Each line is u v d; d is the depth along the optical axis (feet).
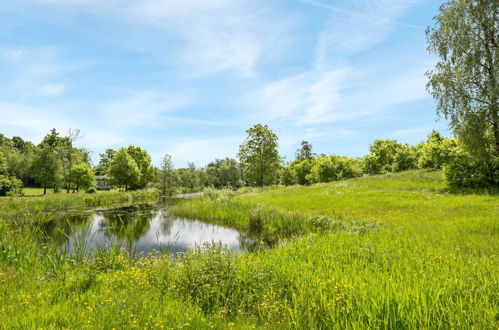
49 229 58.80
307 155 334.44
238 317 16.69
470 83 75.92
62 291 18.57
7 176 164.04
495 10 72.90
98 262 27.99
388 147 176.14
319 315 15.74
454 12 76.48
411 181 101.96
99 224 67.67
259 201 90.58
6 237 30.76
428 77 83.41
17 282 20.79
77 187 180.24
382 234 35.01
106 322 13.34
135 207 107.45
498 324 13.14
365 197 78.59
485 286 16.61
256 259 26.43
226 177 338.75
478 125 73.41
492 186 75.61
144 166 244.42
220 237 53.31
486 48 75.66
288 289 19.75
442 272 19.63
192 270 22.12
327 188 113.60
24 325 12.72
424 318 13.57
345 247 29.12
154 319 13.98
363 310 14.75
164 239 51.83
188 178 265.54
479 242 30.27
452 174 82.74
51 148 170.60
